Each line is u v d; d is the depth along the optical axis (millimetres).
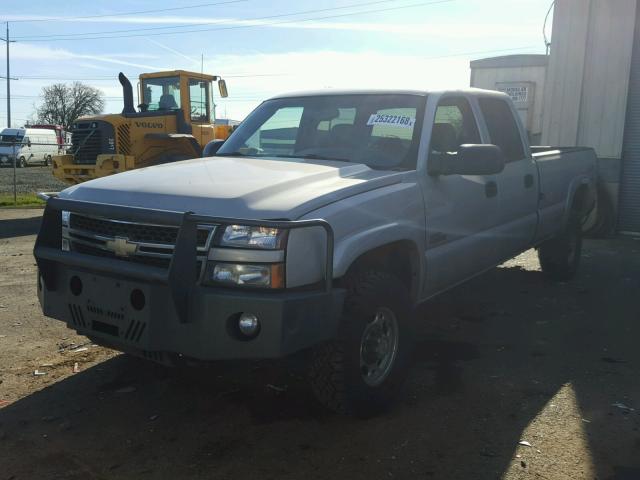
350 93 4980
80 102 81375
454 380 4387
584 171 7477
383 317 3834
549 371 4555
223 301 3145
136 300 3340
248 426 3725
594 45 10383
